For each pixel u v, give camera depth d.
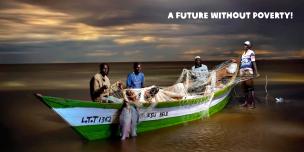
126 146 6.35
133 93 7.12
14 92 12.70
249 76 9.89
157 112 7.27
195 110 8.33
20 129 7.74
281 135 7.10
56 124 8.16
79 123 6.28
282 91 12.53
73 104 6.07
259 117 8.72
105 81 7.09
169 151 6.10
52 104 5.88
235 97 11.44
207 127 7.73
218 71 10.05
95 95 6.97
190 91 9.02
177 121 7.89
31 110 9.66
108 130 6.75
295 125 7.92
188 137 6.95
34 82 15.35
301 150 6.20
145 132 7.26
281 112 9.27
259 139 6.83
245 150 6.18
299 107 9.91
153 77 17.00
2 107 10.02
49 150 6.24
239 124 8.02
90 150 6.15
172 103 7.48
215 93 8.91
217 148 6.28
